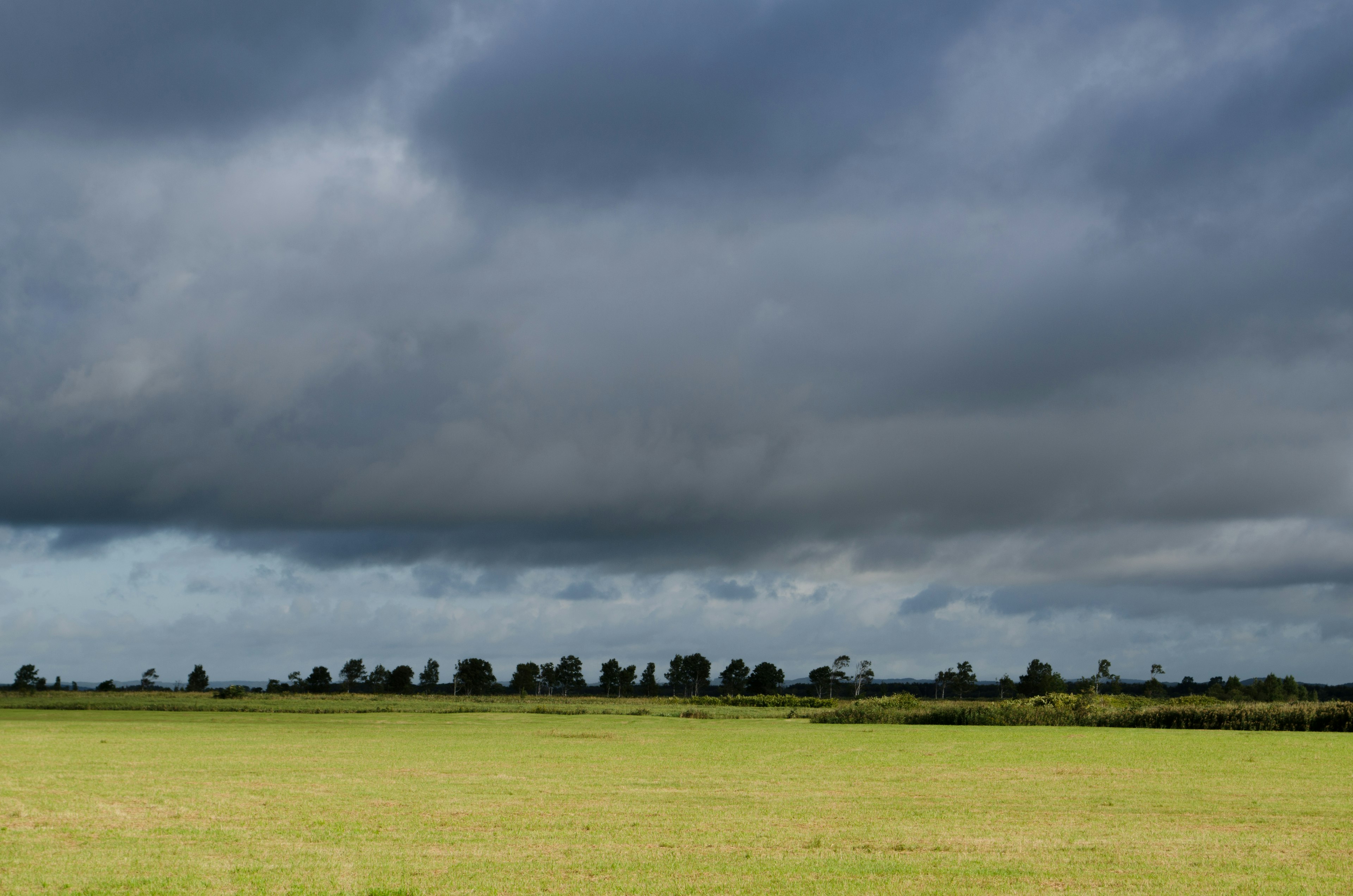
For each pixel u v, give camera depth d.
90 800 31.16
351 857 21.94
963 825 27.14
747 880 19.66
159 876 19.77
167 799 31.67
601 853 22.58
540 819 27.70
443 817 28.09
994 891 18.77
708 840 24.36
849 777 40.59
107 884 19.08
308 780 37.81
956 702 114.06
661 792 34.72
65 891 18.58
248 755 50.28
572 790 35.06
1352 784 37.94
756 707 149.88
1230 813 29.61
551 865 21.11
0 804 30.22
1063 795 34.12
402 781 37.56
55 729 74.75
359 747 56.94
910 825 27.05
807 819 28.03
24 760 46.00
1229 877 20.09
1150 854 22.64
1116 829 26.44
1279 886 19.20
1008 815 29.23
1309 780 39.09
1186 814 29.56
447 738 67.12
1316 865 21.30
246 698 183.25
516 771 42.38
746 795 34.00
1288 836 25.30
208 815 28.17
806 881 19.61
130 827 26.03
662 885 19.16
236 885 19.08
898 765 46.69
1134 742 64.19
